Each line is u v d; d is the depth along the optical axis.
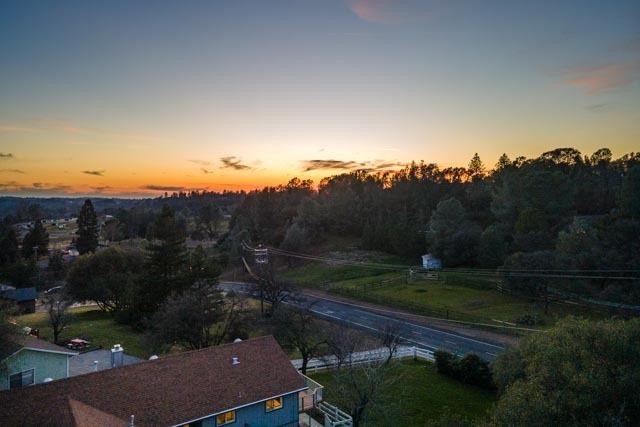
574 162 131.50
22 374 28.09
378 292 79.00
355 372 32.47
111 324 61.72
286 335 41.19
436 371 40.53
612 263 56.78
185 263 60.56
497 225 92.75
